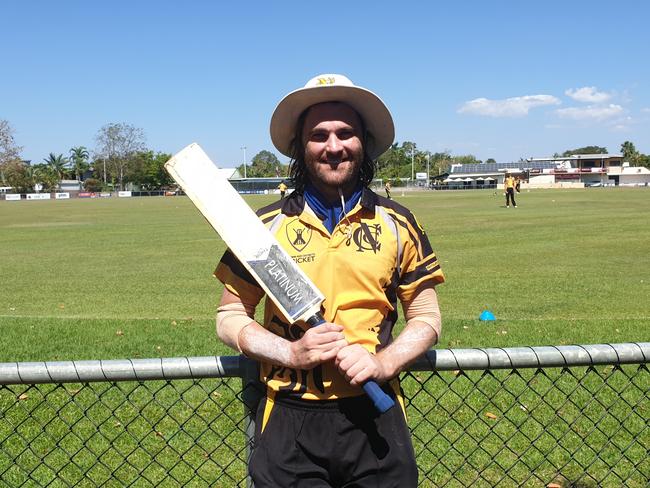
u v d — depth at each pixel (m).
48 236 23.72
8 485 3.86
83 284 12.03
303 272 2.36
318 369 2.36
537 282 11.21
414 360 2.38
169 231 25.17
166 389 5.36
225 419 4.88
